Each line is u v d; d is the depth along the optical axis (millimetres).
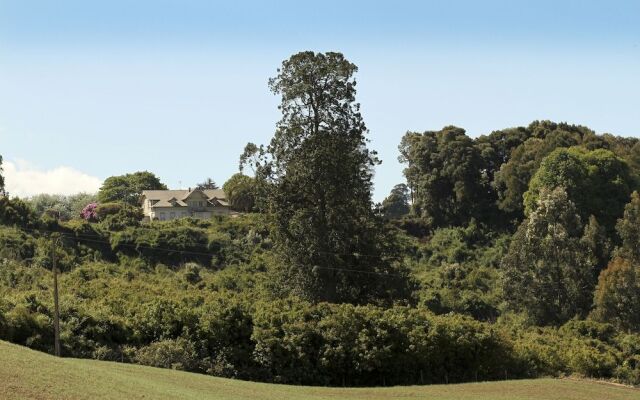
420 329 55344
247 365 52281
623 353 65375
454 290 81562
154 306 53781
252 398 38531
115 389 32312
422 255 95438
